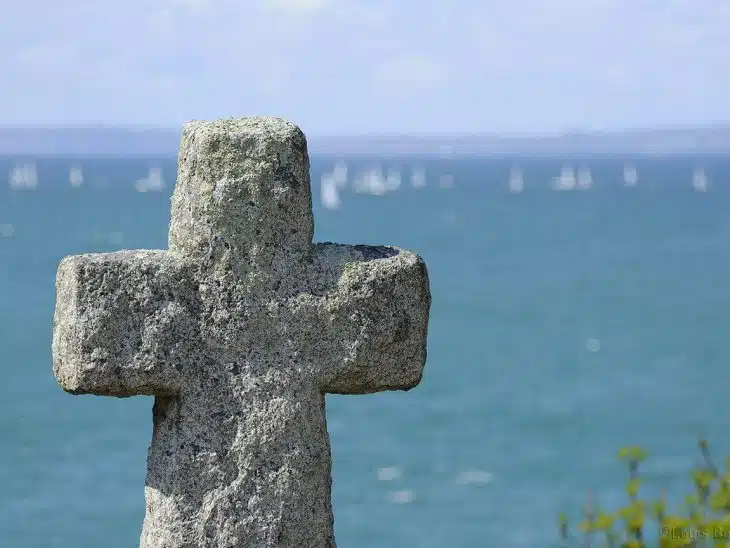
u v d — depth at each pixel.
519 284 87.00
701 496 10.31
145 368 7.51
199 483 7.66
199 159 7.75
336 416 40.91
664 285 85.25
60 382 7.54
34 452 34.28
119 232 127.44
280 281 7.88
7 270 90.19
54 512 28.36
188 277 7.67
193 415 7.67
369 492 30.69
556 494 29.92
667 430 38.25
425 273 8.23
